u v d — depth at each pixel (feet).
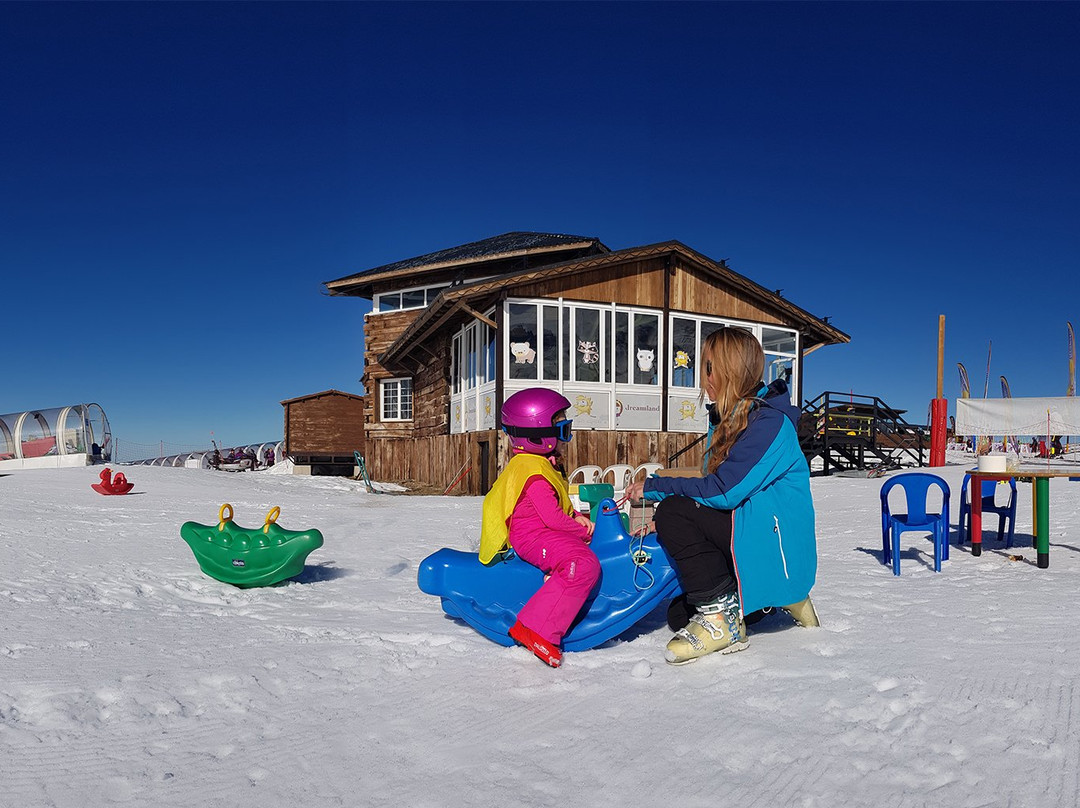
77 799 6.27
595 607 11.03
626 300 53.62
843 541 23.07
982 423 62.59
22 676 9.34
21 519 28.17
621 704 8.50
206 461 114.62
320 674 9.74
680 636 10.12
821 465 72.02
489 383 53.06
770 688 8.90
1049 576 16.34
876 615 12.74
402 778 6.66
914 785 6.33
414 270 73.36
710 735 7.51
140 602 14.44
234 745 7.41
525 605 10.73
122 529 26.76
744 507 10.41
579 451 50.34
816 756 6.96
